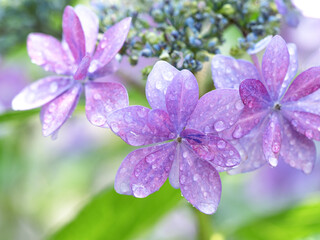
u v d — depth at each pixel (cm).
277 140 19
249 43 21
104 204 25
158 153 19
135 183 18
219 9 23
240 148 19
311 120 19
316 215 26
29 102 21
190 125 19
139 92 27
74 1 29
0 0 28
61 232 25
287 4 24
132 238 26
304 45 28
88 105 20
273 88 19
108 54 20
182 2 23
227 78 19
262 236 27
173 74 19
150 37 22
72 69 21
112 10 24
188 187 19
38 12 29
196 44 22
